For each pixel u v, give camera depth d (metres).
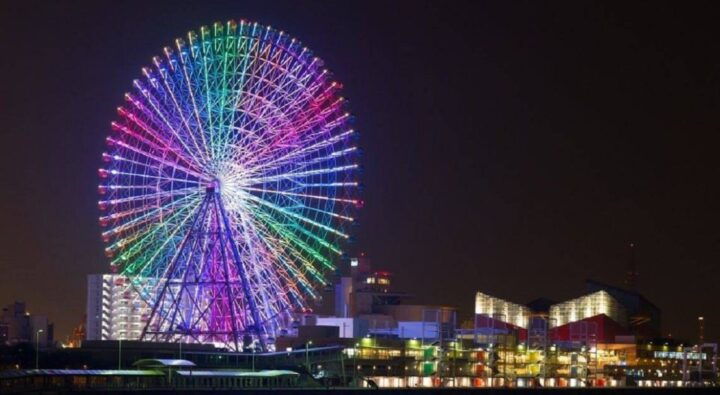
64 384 195.25
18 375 185.00
